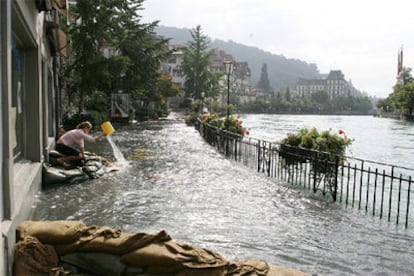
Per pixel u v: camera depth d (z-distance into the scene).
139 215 7.36
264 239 6.38
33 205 7.42
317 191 10.02
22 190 5.86
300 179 10.72
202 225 6.93
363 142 28.75
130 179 10.59
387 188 11.62
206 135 22.19
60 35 13.45
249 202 8.66
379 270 5.38
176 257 4.25
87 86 32.06
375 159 19.08
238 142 16.23
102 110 36.28
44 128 10.34
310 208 8.39
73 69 32.44
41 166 9.07
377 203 9.37
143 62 41.25
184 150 17.70
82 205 7.80
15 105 7.95
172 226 6.81
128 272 4.31
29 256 4.14
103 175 10.82
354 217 7.83
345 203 8.98
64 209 7.48
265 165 13.57
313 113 155.00
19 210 4.84
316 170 9.77
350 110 164.88
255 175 11.92
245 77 163.75
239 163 14.18
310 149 10.03
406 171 15.24
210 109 77.81
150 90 47.03
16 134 8.10
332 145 10.15
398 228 7.22
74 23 31.95
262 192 9.69
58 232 4.39
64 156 10.69
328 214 7.99
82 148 10.75
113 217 7.15
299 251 5.94
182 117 55.75
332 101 166.75
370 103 174.12
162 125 37.03
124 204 8.03
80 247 4.37
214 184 10.39
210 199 8.77
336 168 9.10
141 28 41.34
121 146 18.52
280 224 7.20
